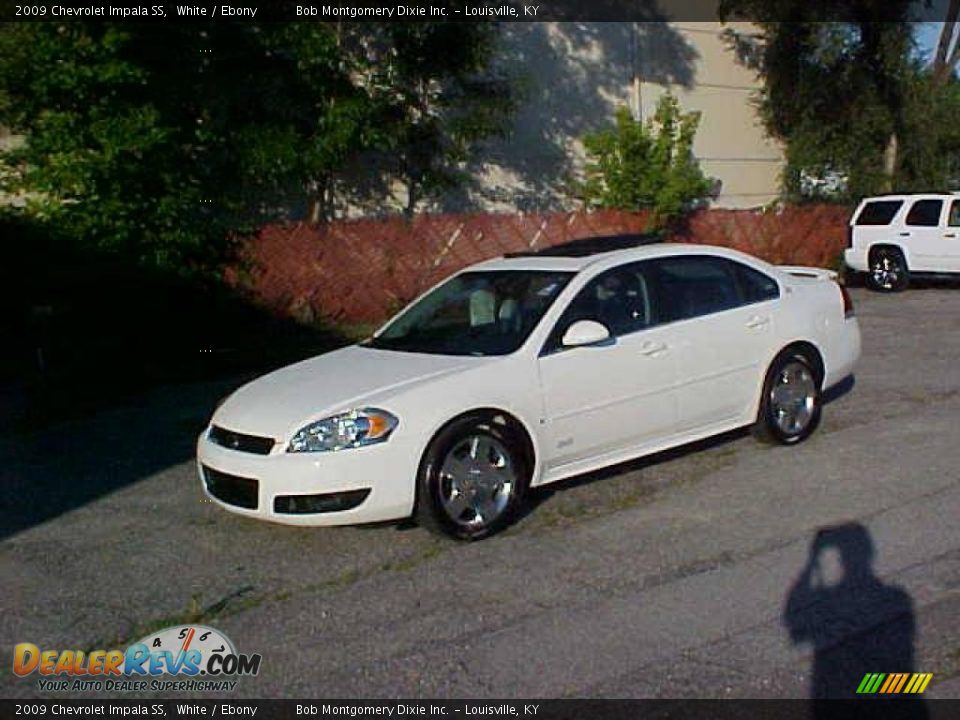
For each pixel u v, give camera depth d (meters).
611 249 7.64
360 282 15.47
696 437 7.48
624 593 5.36
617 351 6.91
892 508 6.49
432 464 6.03
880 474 7.22
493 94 17.44
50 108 12.02
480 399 6.23
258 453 6.03
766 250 20.77
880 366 11.36
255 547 6.33
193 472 8.15
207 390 11.60
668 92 22.62
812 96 22.89
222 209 14.56
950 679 4.36
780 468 7.46
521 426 6.44
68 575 6.02
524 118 20.33
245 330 14.18
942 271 18.50
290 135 14.78
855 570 5.54
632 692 4.35
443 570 5.80
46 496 7.70
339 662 4.75
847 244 20.69
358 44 16.58
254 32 14.15
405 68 16.11
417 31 15.80
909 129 22.92
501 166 20.11
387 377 6.38
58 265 11.98
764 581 5.43
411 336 7.27
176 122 13.34
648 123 19.67
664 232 19.00
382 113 16.22
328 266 15.13
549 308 6.82
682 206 19.30
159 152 12.44
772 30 23.12
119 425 9.96
